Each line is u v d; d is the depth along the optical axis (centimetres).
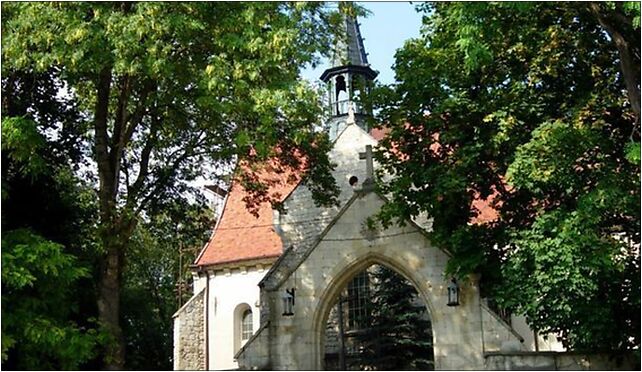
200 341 3350
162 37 1644
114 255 1792
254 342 2136
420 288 2055
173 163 2069
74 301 1766
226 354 3259
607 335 1734
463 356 1962
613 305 1773
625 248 1798
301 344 2117
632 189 1714
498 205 2136
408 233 2092
